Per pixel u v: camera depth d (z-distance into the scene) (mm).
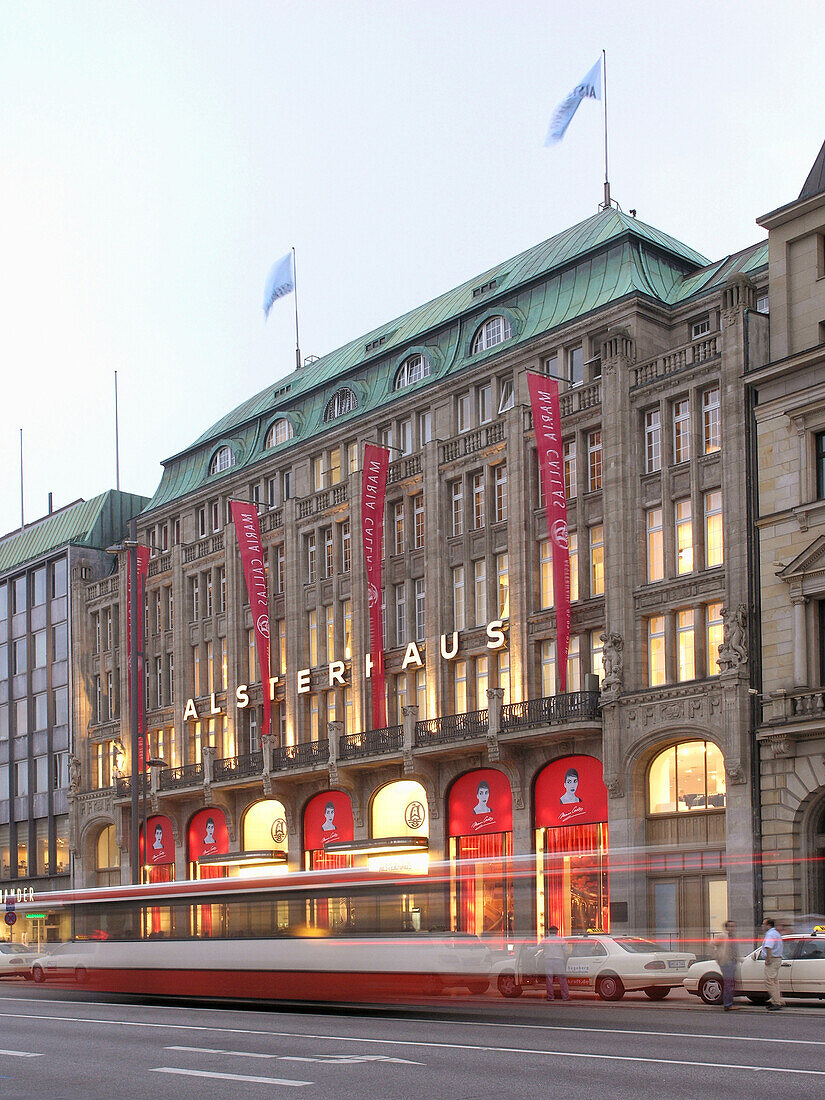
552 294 48000
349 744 49812
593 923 29438
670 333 44219
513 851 43344
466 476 47781
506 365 47500
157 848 61375
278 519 56906
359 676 51125
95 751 68312
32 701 73375
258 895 29938
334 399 57062
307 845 52781
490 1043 18719
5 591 77125
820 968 25891
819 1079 14023
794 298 37719
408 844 45812
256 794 55219
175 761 61188
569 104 52500
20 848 73062
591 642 42625
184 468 67125
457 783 46281
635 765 39500
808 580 35688
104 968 33594
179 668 61938
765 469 37500
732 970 25719
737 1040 18359
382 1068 16078
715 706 37281
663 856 31531
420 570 49438
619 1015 24250
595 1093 13430
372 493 50250
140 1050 19266
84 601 70375
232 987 29844
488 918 27156
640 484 41531
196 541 62344
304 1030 22016
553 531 41844
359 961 27016
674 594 39844
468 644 46781
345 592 53094
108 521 73000
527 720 42469
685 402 40719
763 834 35750
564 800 42219
